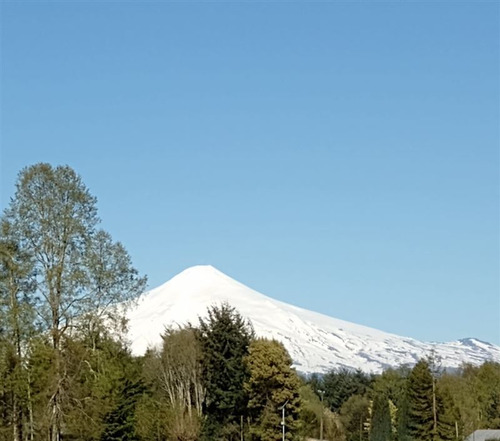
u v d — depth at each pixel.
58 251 57.44
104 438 82.25
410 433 105.19
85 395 57.81
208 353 102.75
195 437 98.12
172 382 106.62
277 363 99.81
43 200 57.41
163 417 97.31
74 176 58.41
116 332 58.50
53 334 56.66
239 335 103.06
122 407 84.06
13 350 57.47
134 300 59.06
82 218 58.09
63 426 58.69
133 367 90.00
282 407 99.31
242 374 101.62
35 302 57.12
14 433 59.91
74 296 56.88
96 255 57.78
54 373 56.31
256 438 99.06
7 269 57.09
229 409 101.31
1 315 56.22
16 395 58.91
